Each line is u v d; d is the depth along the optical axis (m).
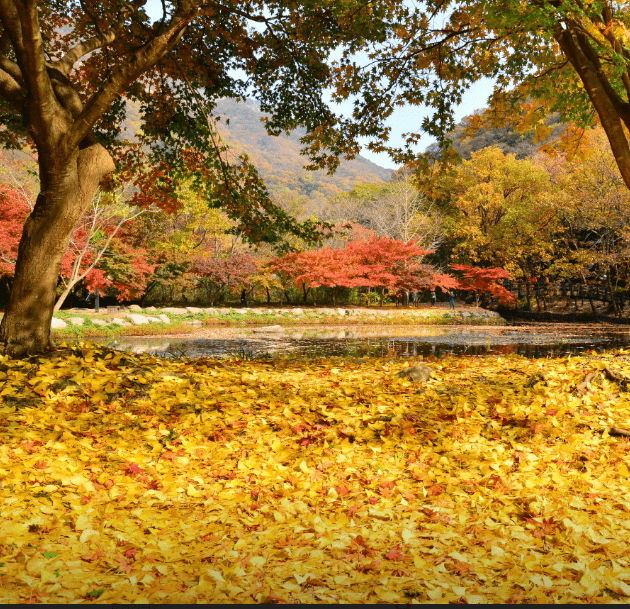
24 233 5.68
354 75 8.45
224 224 30.41
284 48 8.69
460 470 3.58
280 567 2.20
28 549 2.29
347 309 28.30
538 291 32.31
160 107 9.38
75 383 4.92
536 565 2.22
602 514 2.78
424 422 4.55
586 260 25.14
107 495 3.02
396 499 3.04
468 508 2.96
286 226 8.77
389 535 2.54
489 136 54.53
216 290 33.66
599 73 6.42
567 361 7.64
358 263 30.16
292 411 4.83
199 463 3.68
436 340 15.95
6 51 5.94
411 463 3.73
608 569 2.16
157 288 33.12
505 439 4.19
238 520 2.74
